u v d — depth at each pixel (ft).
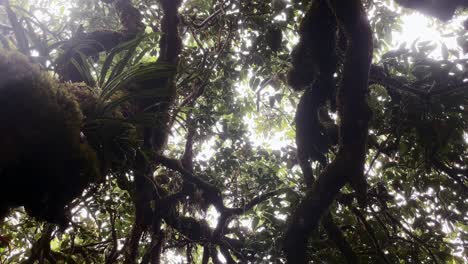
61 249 12.73
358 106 9.91
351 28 9.47
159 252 13.39
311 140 12.73
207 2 16.52
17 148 5.14
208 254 14.25
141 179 11.89
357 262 11.41
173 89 8.91
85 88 7.30
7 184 5.41
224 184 15.74
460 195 13.61
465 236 14.53
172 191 14.78
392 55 12.75
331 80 12.15
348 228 13.80
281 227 12.25
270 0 14.97
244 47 16.43
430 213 14.21
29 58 6.36
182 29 14.39
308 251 11.98
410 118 12.07
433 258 13.15
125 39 12.42
